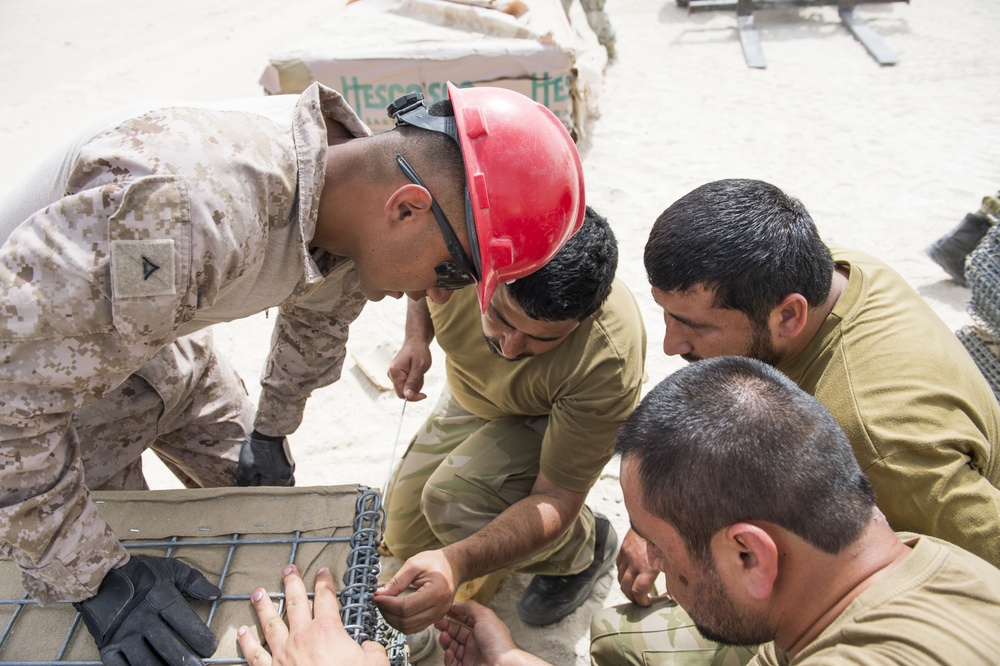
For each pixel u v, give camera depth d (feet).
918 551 4.32
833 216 15.56
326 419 11.51
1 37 26.91
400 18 17.47
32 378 4.31
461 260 5.13
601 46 24.04
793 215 5.89
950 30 24.56
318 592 5.17
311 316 6.68
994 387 10.14
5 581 5.47
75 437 4.93
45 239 4.21
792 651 4.63
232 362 12.79
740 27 24.88
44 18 28.66
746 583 4.34
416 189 4.82
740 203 5.86
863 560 4.29
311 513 5.83
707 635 4.88
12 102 22.20
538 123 5.14
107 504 5.88
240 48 25.68
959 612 4.08
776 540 4.25
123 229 4.19
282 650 4.87
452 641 6.88
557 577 8.64
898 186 16.46
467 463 7.95
